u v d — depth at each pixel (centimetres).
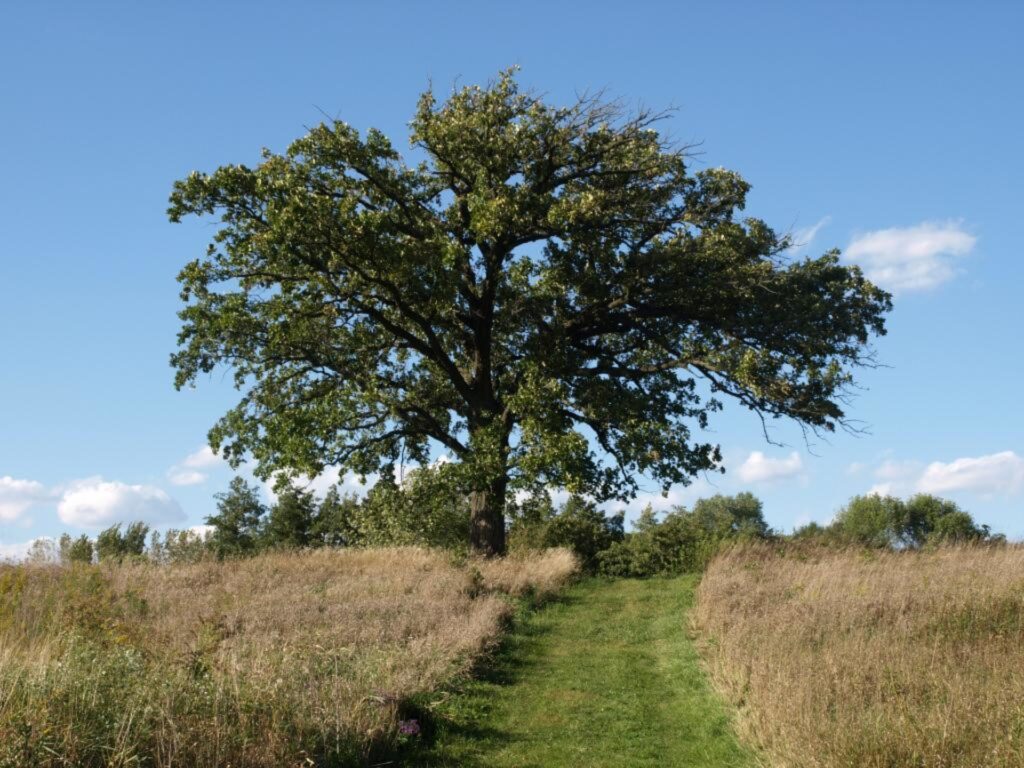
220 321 2528
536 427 2497
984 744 798
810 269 2834
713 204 2802
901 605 1435
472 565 2325
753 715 1037
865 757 790
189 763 756
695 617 1786
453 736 1041
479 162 2673
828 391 2658
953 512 5488
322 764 839
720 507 9138
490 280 2825
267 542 5162
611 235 2767
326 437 2772
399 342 2911
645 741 1057
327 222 2483
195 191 2473
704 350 2773
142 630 1234
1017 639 1227
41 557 1884
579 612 2061
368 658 1186
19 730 693
